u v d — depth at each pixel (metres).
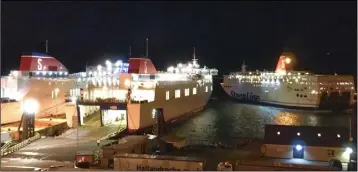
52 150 41.75
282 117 88.75
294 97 106.94
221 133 64.31
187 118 81.19
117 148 37.53
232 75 137.00
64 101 69.44
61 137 49.25
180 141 45.72
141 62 65.88
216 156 42.91
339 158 40.28
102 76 73.56
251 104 122.69
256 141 51.91
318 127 44.31
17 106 58.56
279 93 111.94
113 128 55.81
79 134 51.34
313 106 102.81
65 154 40.03
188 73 96.12
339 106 105.25
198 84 88.19
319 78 103.19
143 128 57.38
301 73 116.56
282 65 122.81
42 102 64.50
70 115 58.28
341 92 105.62
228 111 99.69
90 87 64.44
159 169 30.55
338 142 41.19
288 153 41.75
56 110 67.44
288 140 42.34
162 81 65.06
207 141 56.91
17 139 46.66
